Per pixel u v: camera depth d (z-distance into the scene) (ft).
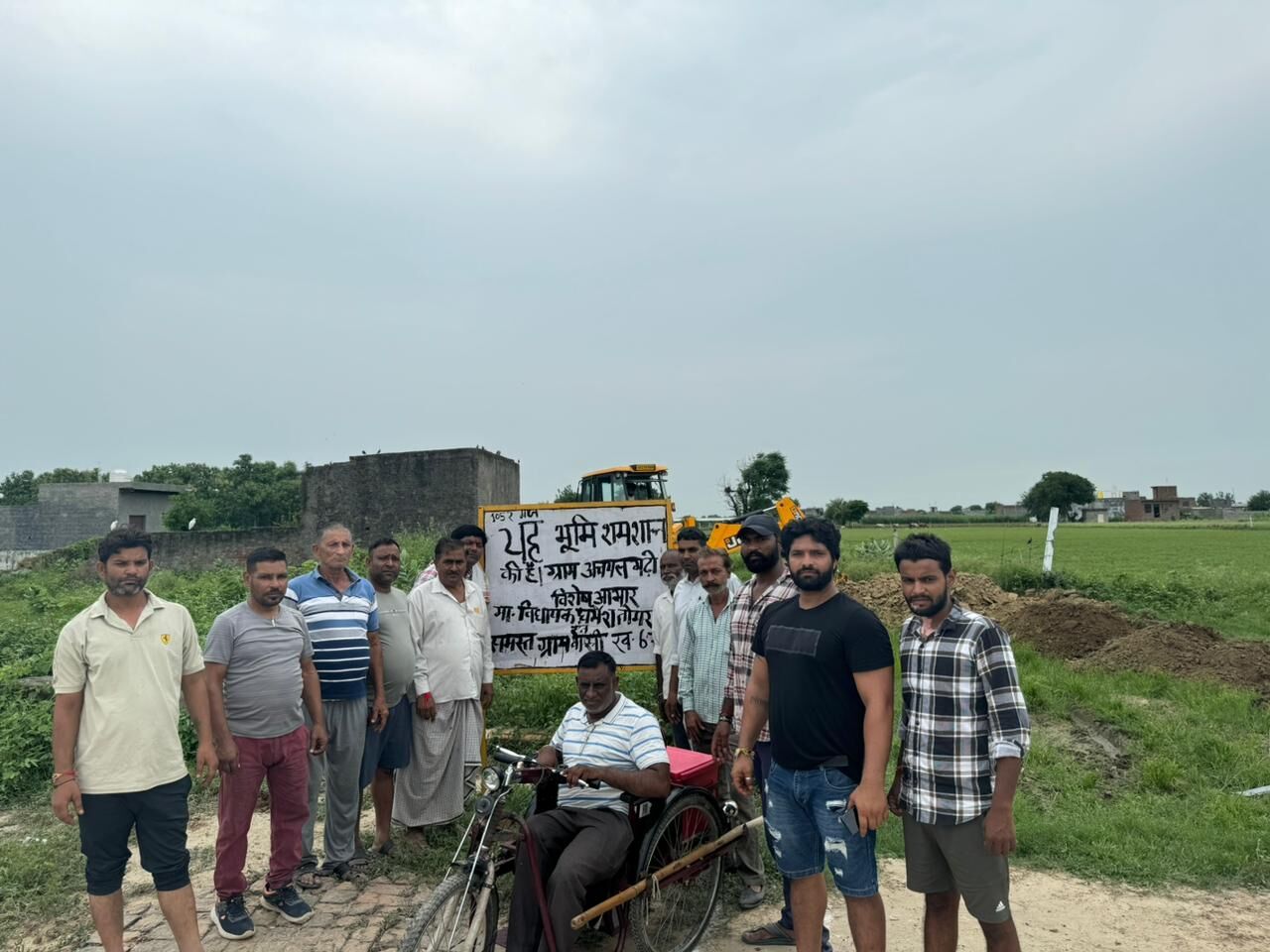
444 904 12.14
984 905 11.51
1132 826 20.01
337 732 17.44
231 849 15.34
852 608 12.05
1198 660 36.50
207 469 191.21
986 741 11.53
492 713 30.04
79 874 18.24
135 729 13.23
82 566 98.94
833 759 11.98
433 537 84.79
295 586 17.56
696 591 20.47
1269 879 17.47
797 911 12.62
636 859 14.33
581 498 59.93
